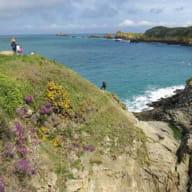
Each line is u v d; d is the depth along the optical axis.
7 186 9.99
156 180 16.52
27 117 14.25
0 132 11.59
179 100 34.66
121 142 16.62
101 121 17.53
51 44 177.62
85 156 14.43
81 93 19.53
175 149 19.48
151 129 21.81
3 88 13.91
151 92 46.19
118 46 166.00
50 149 13.68
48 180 11.92
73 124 16.09
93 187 13.83
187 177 16.67
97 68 72.38
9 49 96.50
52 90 16.95
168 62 87.38
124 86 50.66
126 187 15.29
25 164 11.30
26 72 18.16
